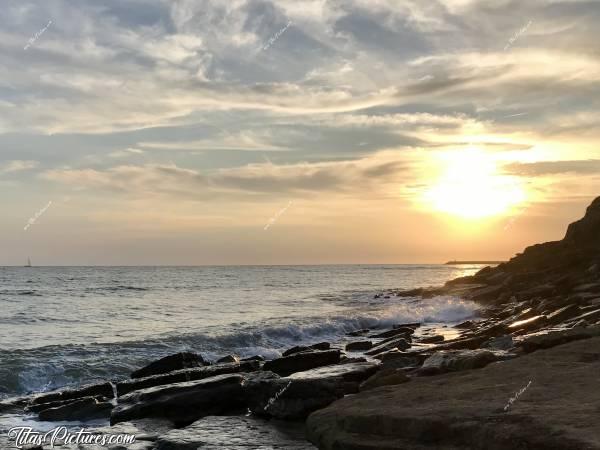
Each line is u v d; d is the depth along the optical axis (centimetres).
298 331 3322
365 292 7419
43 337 3108
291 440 1059
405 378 1223
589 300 2773
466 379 1073
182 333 3058
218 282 10644
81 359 2330
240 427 1155
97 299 6075
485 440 762
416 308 4475
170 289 8062
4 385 2014
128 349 2569
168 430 1226
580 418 754
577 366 1062
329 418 1003
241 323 3625
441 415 852
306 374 1321
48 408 1552
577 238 5947
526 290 4453
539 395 888
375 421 903
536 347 1348
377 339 3058
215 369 1702
